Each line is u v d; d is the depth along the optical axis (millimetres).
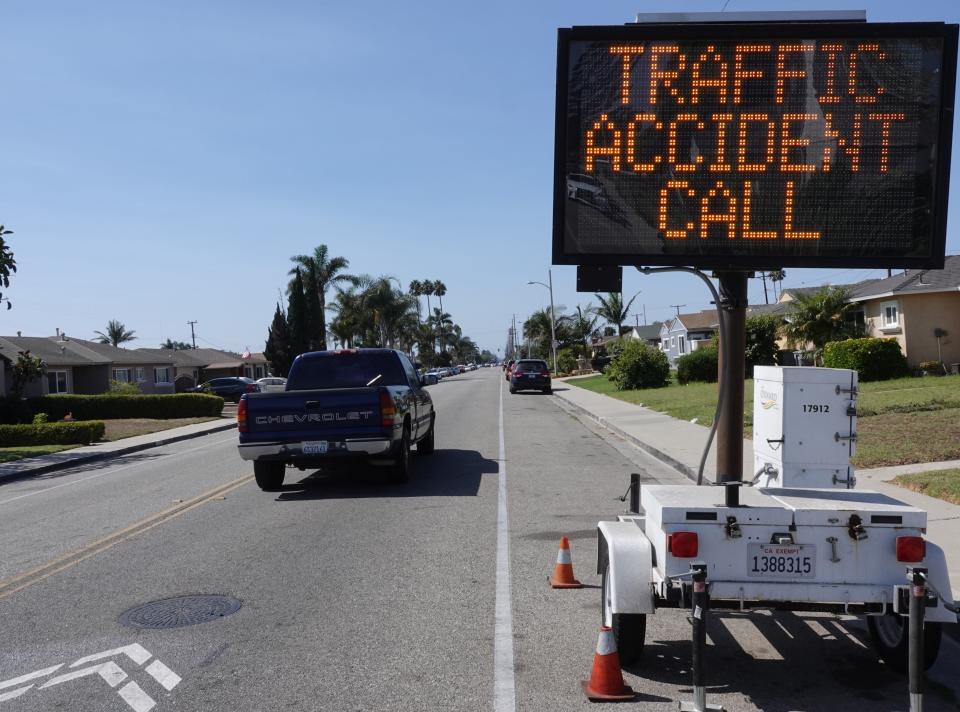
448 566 7297
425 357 131500
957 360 29516
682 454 14469
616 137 6039
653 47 6012
